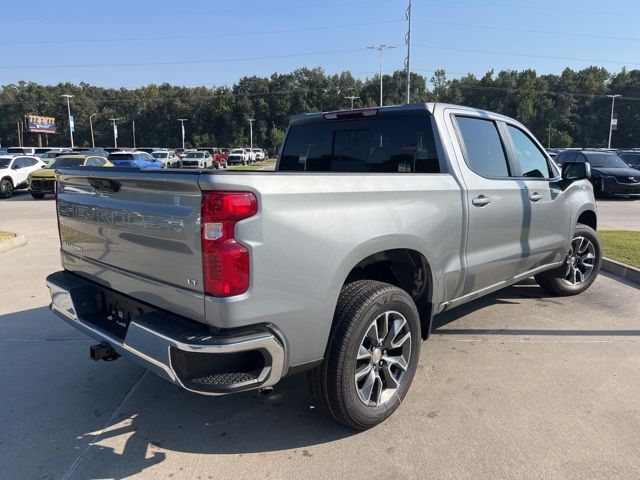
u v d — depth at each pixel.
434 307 3.64
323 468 2.80
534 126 103.44
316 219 2.71
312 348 2.79
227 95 113.81
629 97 99.94
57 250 8.94
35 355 4.35
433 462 2.85
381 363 3.21
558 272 5.67
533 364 4.11
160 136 119.00
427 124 3.89
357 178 2.97
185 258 2.54
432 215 3.45
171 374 2.52
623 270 6.93
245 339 2.49
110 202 3.01
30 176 19.39
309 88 113.75
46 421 3.30
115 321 3.26
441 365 4.09
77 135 120.06
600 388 3.71
